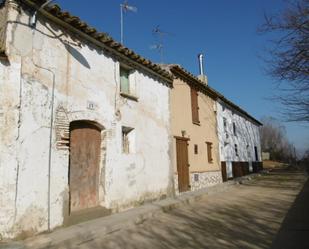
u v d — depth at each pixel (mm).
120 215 8961
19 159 6523
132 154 10484
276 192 15688
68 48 8141
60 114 7680
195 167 16281
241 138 28188
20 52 6785
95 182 8969
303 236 6688
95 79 9008
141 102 11391
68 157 7793
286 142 77688
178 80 15148
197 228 8016
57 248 6250
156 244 6617
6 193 6230
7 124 6398
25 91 6797
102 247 6484
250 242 6484
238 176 25281
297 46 10609
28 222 6594
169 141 13305
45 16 7488
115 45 9625
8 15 6672
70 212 7973
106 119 9320
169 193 12773
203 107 18734
